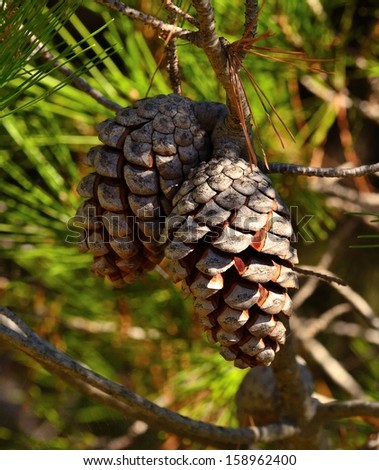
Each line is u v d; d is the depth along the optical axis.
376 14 1.12
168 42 0.82
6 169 1.06
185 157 0.82
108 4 0.78
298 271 0.86
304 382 0.95
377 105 1.14
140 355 1.15
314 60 0.80
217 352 1.11
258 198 0.80
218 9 1.02
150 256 0.84
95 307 1.12
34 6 0.80
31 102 0.82
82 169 1.09
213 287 0.80
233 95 0.79
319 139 1.10
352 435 1.10
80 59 1.06
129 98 1.03
